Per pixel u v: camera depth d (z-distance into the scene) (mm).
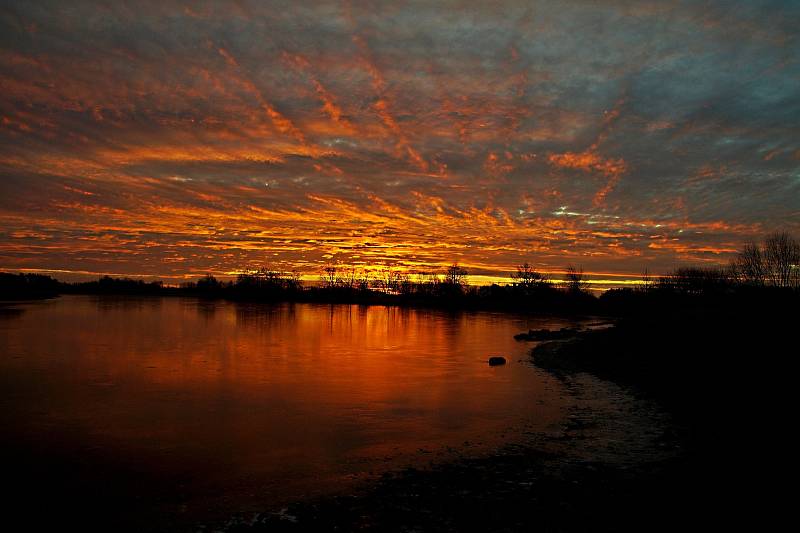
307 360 43219
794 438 19203
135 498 14641
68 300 159875
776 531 12219
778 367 29609
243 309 127875
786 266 70438
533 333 67312
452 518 13148
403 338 64812
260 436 20859
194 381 32844
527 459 17828
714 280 93625
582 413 24625
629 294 141750
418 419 23641
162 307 127250
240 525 12898
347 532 12461
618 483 15383
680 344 41344
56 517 13469
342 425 22578
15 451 18828
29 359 40938
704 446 18859
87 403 26453
